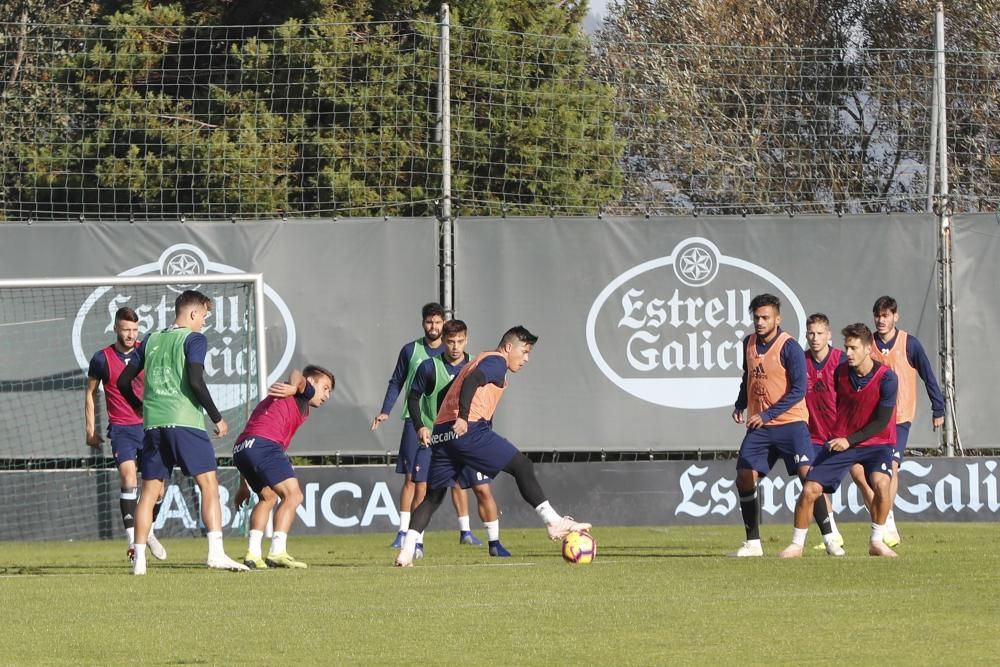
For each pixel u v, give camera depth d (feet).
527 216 178.91
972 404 180.34
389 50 215.92
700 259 179.83
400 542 153.58
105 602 94.89
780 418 128.88
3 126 226.17
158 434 119.65
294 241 176.96
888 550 126.62
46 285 167.94
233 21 257.14
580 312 178.40
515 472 123.44
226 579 110.73
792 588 98.17
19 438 175.73
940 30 184.03
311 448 175.22
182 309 121.90
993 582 100.53
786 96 220.23
